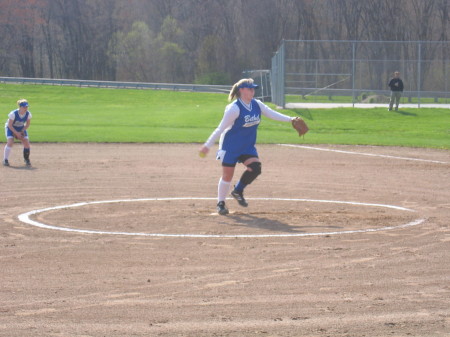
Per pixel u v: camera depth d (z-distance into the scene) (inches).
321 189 1579.7
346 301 723.4
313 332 633.6
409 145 2723.9
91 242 998.4
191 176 1782.7
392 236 1053.2
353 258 909.8
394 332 635.5
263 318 669.3
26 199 1401.3
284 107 4296.3
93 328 637.9
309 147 2620.6
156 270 842.2
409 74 4842.5
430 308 702.5
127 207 1306.6
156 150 2460.6
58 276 813.2
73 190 1533.0
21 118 1985.7
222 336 621.0
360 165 2066.9
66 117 4247.0
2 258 899.4
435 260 901.2
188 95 6943.9
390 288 772.0
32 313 678.5
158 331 631.2
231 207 1318.9
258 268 853.8
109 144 2662.4
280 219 1191.6
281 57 4394.7
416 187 1626.5
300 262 885.8
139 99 6589.6
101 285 776.3
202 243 996.6
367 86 4864.7
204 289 762.2
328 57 6914.4
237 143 1235.2
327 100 4822.8
